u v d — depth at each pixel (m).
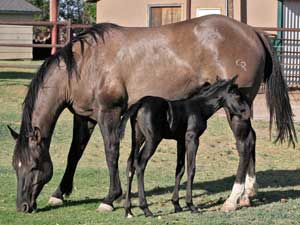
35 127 8.01
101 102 8.35
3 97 17.50
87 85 8.37
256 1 22.12
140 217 7.78
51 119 8.31
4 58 35.44
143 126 7.69
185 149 7.99
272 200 8.83
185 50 8.51
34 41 40.66
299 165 11.47
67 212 8.11
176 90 8.55
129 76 8.44
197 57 8.52
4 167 10.73
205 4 23.03
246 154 8.25
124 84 8.43
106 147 8.34
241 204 8.31
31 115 8.20
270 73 8.81
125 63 8.41
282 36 21.73
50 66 8.34
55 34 20.67
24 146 8.03
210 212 8.07
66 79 8.33
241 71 8.48
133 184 9.78
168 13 24.09
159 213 8.01
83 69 8.36
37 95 8.24
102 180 9.98
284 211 8.11
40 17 50.34
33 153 8.03
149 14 24.48
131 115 7.64
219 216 7.82
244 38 8.59
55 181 9.89
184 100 7.87
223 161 11.64
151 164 11.22
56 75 8.30
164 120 7.70
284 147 12.78
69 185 8.73
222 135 13.61
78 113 8.52
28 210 8.03
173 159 11.65
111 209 8.18
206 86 8.37
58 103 8.34
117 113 8.42
